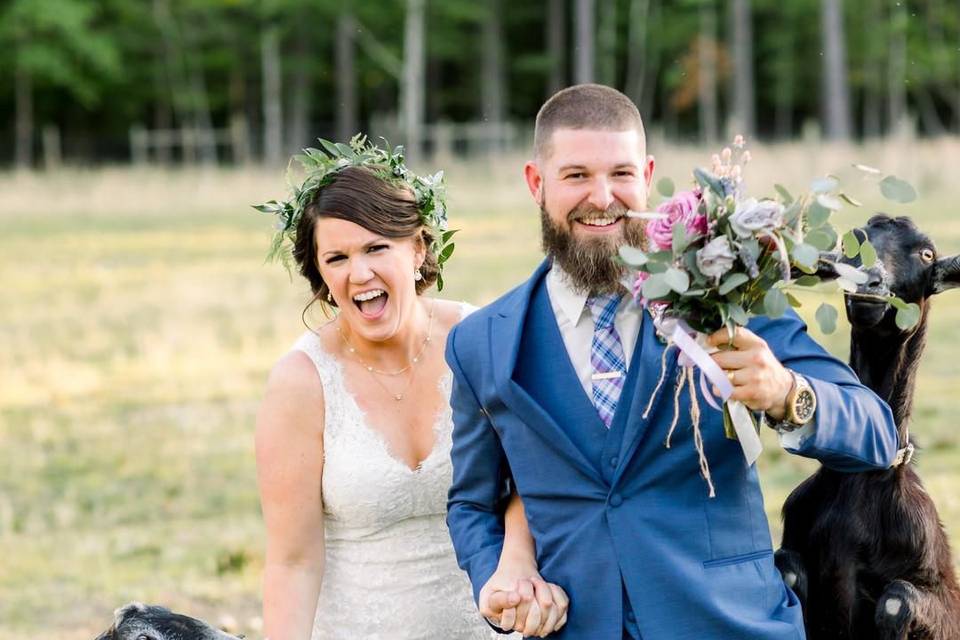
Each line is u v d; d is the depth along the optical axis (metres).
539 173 4.08
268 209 4.87
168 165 46.31
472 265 19.88
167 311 17.62
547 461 3.99
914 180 28.39
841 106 43.88
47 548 8.56
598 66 58.66
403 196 4.77
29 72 52.28
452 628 4.99
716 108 61.41
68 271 22.20
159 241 26.39
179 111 58.94
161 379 13.45
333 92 60.59
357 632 4.95
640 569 3.86
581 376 4.02
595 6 58.78
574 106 3.97
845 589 4.48
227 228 28.50
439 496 4.94
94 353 14.87
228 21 56.94
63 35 52.34
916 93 59.03
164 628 4.00
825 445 3.69
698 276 3.55
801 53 59.53
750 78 55.47
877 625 4.33
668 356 3.87
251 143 55.03
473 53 59.78
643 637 3.85
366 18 55.34
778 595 4.00
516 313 4.09
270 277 20.73
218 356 14.45
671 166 31.50
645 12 55.56
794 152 32.47
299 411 4.88
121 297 19.12
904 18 53.81
